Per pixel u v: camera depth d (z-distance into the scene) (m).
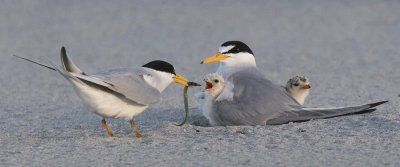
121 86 8.80
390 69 17.61
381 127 9.39
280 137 8.98
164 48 23.58
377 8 34.16
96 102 8.79
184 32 27.98
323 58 20.33
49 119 11.44
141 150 8.39
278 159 7.77
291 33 26.97
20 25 29.81
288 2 38.12
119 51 22.92
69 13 34.03
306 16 32.25
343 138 8.79
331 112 10.28
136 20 31.80
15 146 8.74
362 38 24.72
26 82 16.44
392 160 7.62
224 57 11.47
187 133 9.64
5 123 11.01
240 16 32.91
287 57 20.78
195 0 39.66
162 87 10.20
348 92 14.11
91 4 37.72
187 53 22.27
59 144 8.84
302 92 11.88
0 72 18.23
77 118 11.52
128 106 9.12
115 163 7.73
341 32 26.69
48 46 24.11
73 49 23.42
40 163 7.79
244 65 11.44
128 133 9.91
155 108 12.46
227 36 26.52
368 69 17.78
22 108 12.66
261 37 26.05
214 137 9.16
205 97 11.04
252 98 10.34
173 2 38.75
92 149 8.48
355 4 36.16
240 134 9.34
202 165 7.57
